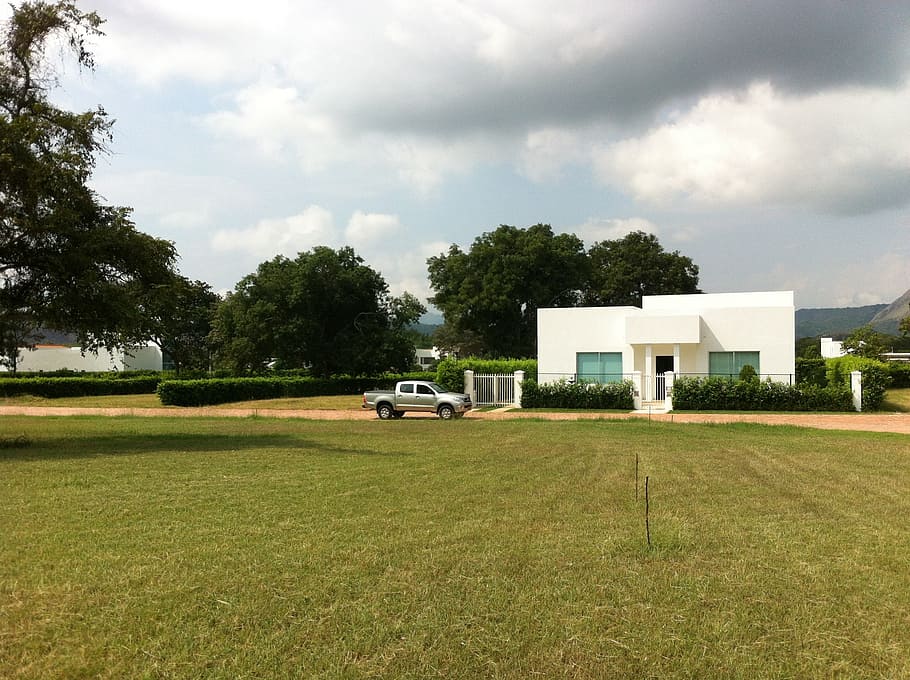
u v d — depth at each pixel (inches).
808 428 789.9
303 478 411.2
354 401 1427.2
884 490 378.9
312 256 1732.3
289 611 187.8
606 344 1289.4
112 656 161.0
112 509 318.3
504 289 2310.5
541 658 161.3
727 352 1219.9
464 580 215.2
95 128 614.9
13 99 594.6
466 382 1321.4
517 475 426.6
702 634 175.8
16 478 409.4
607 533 275.7
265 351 1706.4
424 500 342.6
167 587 206.8
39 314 588.4
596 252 2827.3
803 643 171.2
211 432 762.8
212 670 154.5
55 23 590.6
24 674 152.3
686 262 2704.2
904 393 1352.1
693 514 314.0
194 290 701.3
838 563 236.7
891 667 158.9
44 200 577.3
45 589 204.4
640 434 722.2
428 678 151.3
